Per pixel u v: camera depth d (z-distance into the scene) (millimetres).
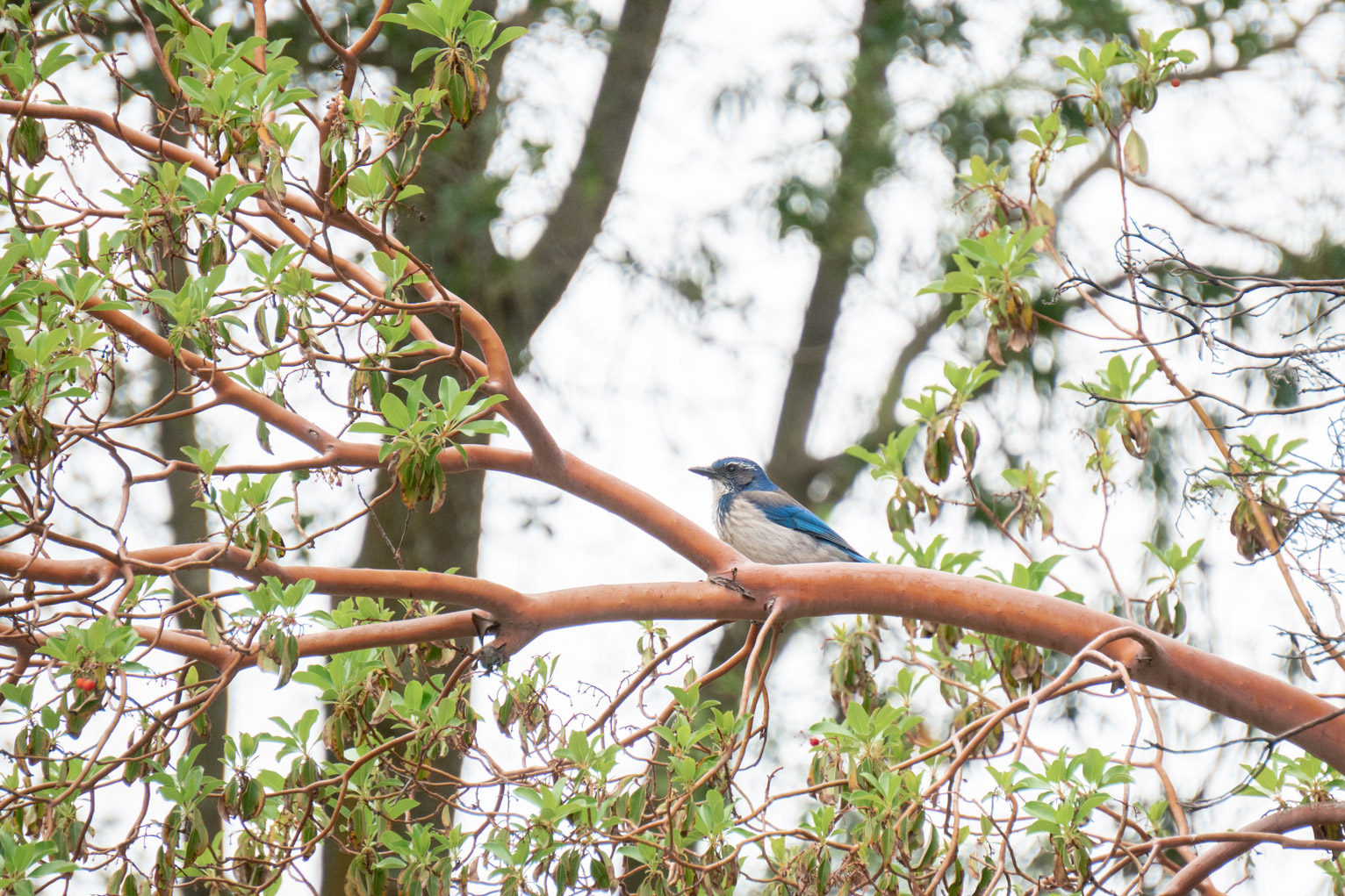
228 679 9805
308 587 9727
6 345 8930
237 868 9812
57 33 11367
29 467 9117
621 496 11648
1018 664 11906
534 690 10727
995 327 11523
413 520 22719
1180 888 10656
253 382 10156
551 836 9570
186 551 10352
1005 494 13547
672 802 9375
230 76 9555
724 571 11445
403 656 12195
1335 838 11086
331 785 10477
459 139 22156
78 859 8977
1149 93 12375
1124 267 10961
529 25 22469
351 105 9711
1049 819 8969
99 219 10805
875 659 13758
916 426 12875
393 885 11914
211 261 9641
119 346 9992
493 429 9508
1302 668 10812
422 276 10422
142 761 9445
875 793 9250
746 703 10023
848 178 24078
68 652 9117
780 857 9805
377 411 9867
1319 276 23766
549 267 24578
